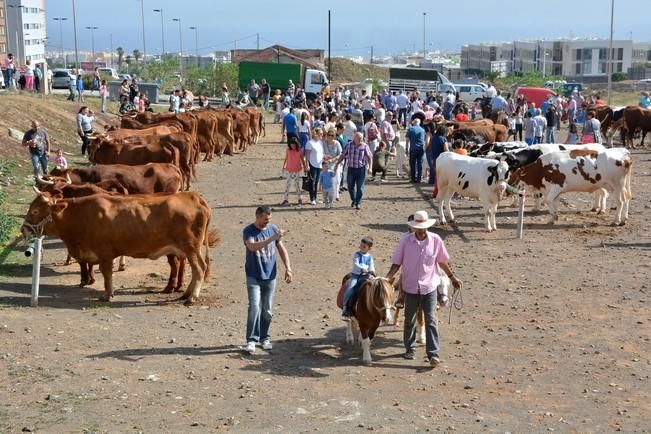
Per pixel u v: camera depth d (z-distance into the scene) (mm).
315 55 90375
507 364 11398
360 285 11516
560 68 153500
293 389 10422
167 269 16734
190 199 14258
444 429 9258
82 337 12188
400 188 26422
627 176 20531
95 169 18281
